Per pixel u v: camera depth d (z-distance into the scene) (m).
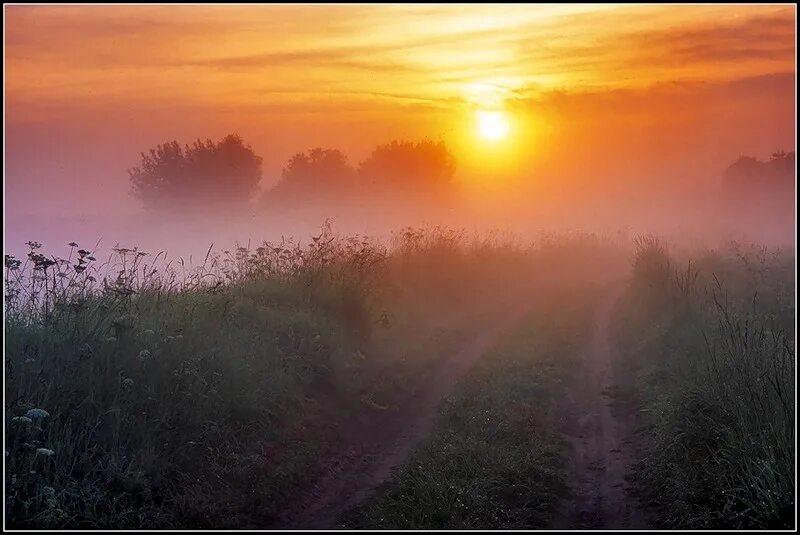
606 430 10.91
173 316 10.45
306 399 10.73
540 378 13.34
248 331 11.40
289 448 9.18
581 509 8.01
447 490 7.92
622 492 8.45
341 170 51.78
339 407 11.11
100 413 7.87
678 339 14.46
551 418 11.11
